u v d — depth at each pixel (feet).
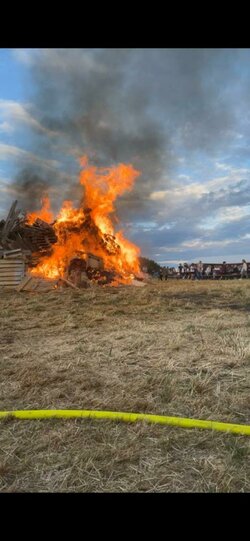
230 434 9.32
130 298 38.06
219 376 13.88
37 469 8.00
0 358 17.29
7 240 56.44
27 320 27.94
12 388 13.33
